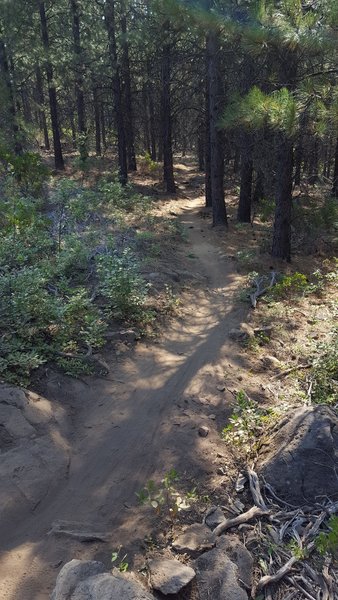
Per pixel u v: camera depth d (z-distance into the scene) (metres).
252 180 21.86
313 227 15.96
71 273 11.14
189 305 11.24
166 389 7.73
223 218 19.45
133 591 3.87
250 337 9.62
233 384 8.00
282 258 14.65
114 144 35.22
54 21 28.69
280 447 5.93
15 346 7.75
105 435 6.59
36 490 5.47
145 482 5.78
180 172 37.41
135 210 19.09
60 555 4.72
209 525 5.19
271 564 4.72
